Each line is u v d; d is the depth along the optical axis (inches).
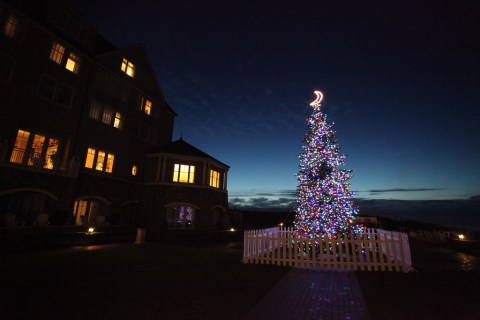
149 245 666.8
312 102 582.2
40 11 734.5
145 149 1034.1
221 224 1078.4
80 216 727.1
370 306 222.4
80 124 789.9
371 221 1443.2
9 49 641.6
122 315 197.2
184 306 218.4
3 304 214.5
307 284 294.5
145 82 1069.8
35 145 682.8
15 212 615.2
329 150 555.8
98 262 413.1
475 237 725.3
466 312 207.6
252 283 296.5
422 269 378.9
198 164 1010.1
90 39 871.7
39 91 699.4
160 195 936.3
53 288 264.2
